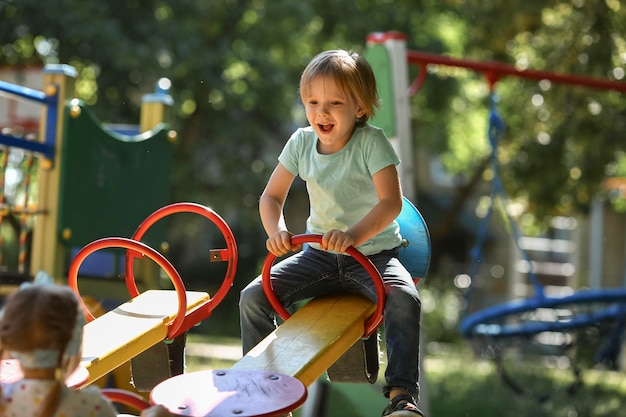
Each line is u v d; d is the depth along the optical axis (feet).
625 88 32.45
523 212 61.57
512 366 50.75
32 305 9.66
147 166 28.96
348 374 15.78
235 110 65.16
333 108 15.11
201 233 83.25
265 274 14.93
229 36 62.64
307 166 15.87
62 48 52.85
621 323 35.37
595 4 43.39
